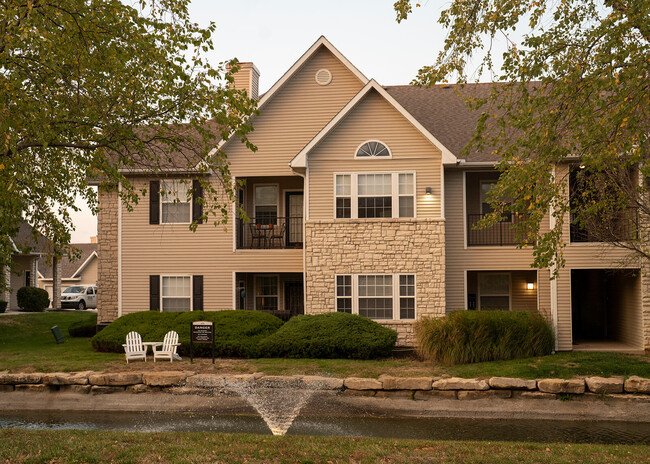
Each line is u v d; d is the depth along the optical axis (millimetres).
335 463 8117
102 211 21156
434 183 18234
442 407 13094
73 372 14734
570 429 11648
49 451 8445
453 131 20328
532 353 16359
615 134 8797
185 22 9477
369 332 16562
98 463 7938
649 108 8594
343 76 20250
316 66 20391
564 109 9242
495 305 21094
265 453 8531
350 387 13742
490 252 19203
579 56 9195
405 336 17906
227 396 13711
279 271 20203
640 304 17828
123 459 8086
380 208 18344
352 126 18609
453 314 16516
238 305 20766
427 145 18344
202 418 12500
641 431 11516
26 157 10383
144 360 16250
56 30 8609
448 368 14977
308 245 18391
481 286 21156
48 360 16281
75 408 13570
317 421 12203
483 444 9422
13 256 35562
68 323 28328
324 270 18297
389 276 18156
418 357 16531
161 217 20547
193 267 20359
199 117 10016
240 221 20844
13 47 8305
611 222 13844
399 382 13570
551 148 8969
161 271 20438
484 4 9883
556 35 9484
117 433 9906
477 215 19953
